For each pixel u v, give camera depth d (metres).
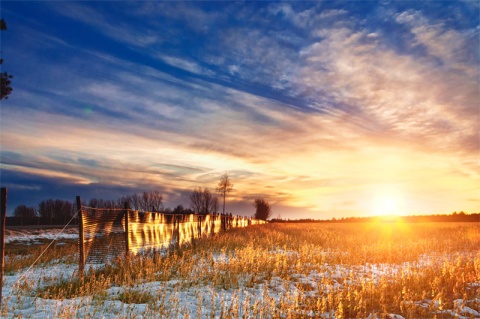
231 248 22.50
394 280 14.10
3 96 23.41
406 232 39.56
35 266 16.05
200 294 11.70
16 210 69.62
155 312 9.71
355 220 127.00
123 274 13.81
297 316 10.38
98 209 14.85
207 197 93.12
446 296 12.52
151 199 84.69
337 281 15.02
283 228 50.09
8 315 9.02
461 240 29.45
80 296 10.95
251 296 12.08
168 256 17.39
